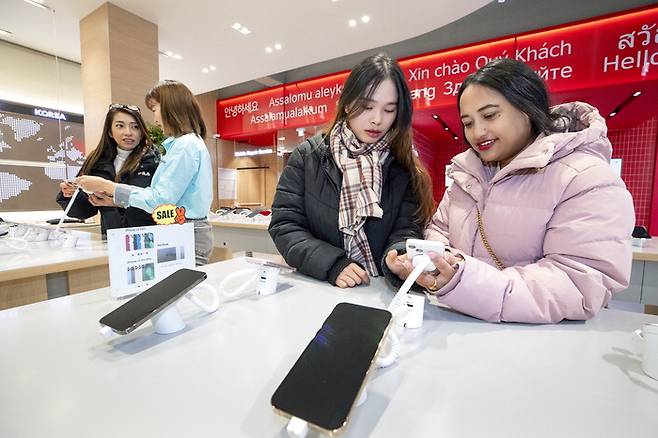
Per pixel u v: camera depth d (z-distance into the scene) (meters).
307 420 0.26
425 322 0.57
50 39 3.37
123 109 1.61
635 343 0.48
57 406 0.33
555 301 0.55
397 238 0.91
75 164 4.00
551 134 0.71
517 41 3.26
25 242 1.48
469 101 0.75
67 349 0.45
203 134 1.48
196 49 3.51
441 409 0.33
